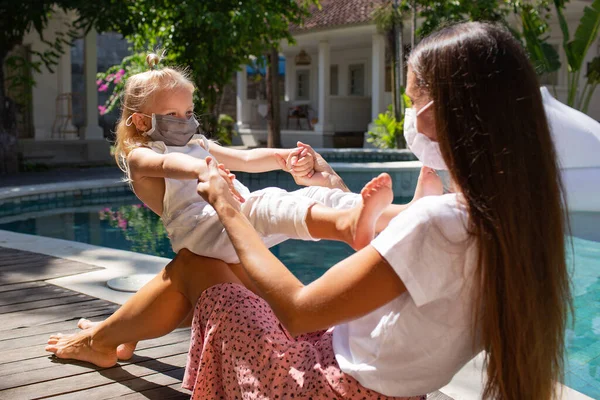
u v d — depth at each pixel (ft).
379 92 64.03
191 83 8.09
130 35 42.01
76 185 32.01
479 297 4.56
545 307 4.49
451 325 4.76
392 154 48.26
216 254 7.08
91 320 11.03
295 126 76.23
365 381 5.17
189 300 7.50
